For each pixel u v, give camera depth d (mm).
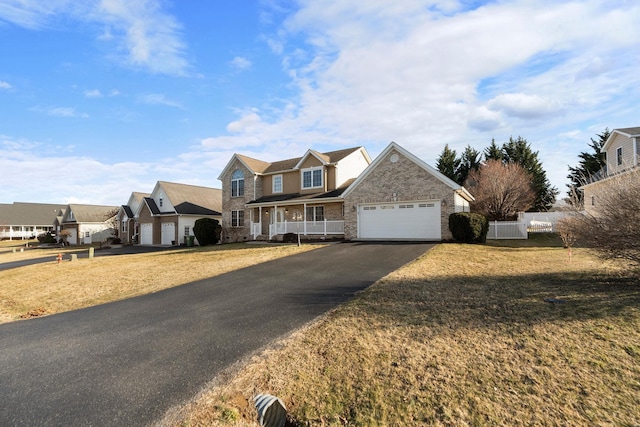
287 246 18500
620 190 7148
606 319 5098
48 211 60531
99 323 6582
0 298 10070
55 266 16250
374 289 7730
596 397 3336
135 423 3246
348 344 4805
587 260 10477
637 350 4148
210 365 4430
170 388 3887
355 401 3545
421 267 10164
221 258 15227
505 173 30094
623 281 7320
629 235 6879
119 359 4746
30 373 4418
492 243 16938
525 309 5781
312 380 3967
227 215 28969
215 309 7043
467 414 3211
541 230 24172
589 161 34375
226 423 3287
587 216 8078
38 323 6902
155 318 6668
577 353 4172
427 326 5281
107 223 40938
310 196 23484
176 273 11930
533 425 3012
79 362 4711
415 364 4148
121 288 10086
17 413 3453
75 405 3586
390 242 17500
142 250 25672
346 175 25297
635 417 3021
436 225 17766
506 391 3518
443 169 40812
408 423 3164
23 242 49281
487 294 6859
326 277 9586
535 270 9227
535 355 4191
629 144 19172
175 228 30766
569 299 6168
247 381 4004
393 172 18953
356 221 19891
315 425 3264
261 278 10000
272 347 4895
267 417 3287
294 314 6387
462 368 4004
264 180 27922
